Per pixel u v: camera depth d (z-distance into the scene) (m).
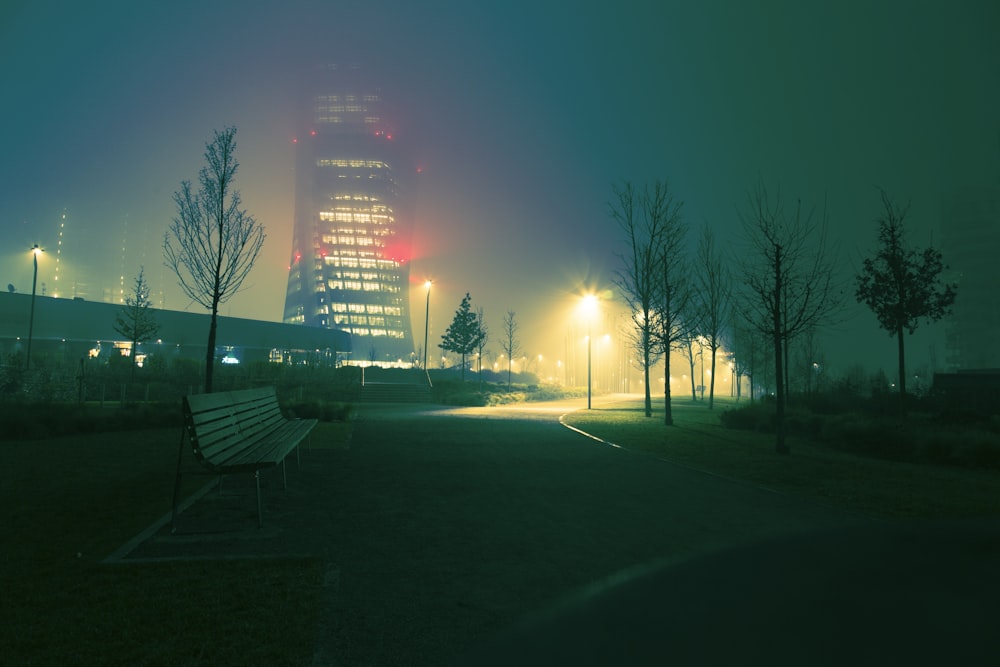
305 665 3.45
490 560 5.43
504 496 8.27
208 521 6.66
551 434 16.95
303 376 45.28
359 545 5.83
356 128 179.25
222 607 4.18
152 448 12.31
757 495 8.58
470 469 10.50
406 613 4.21
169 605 4.20
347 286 166.00
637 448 14.06
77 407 17.59
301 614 4.11
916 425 18.02
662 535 6.36
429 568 5.18
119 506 7.18
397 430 17.45
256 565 5.07
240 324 64.12
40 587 4.49
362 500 7.88
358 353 159.50
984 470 11.48
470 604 4.39
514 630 0.55
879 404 23.77
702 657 0.39
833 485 9.52
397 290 172.00
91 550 5.42
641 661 0.39
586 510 7.50
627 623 0.48
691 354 50.16
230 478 9.27
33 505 7.19
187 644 3.65
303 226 178.12
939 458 12.84
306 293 168.50
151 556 5.36
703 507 7.77
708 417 26.75
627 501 8.07
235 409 8.34
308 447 13.00
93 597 4.32
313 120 180.50
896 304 20.28
